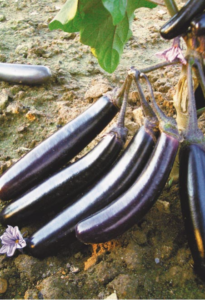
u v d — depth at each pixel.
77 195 0.61
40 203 0.59
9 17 1.30
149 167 0.52
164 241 0.61
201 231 0.52
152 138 0.54
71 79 1.01
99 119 0.59
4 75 0.96
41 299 0.56
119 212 0.51
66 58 1.10
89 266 0.59
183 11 0.53
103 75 1.05
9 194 0.61
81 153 0.77
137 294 0.55
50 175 0.62
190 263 0.58
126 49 1.17
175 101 0.60
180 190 0.55
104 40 0.70
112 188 0.55
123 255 0.59
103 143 0.57
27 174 0.60
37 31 1.23
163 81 0.97
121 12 0.54
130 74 0.54
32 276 0.58
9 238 0.58
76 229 0.53
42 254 0.58
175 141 0.51
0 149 0.81
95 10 0.64
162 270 0.58
